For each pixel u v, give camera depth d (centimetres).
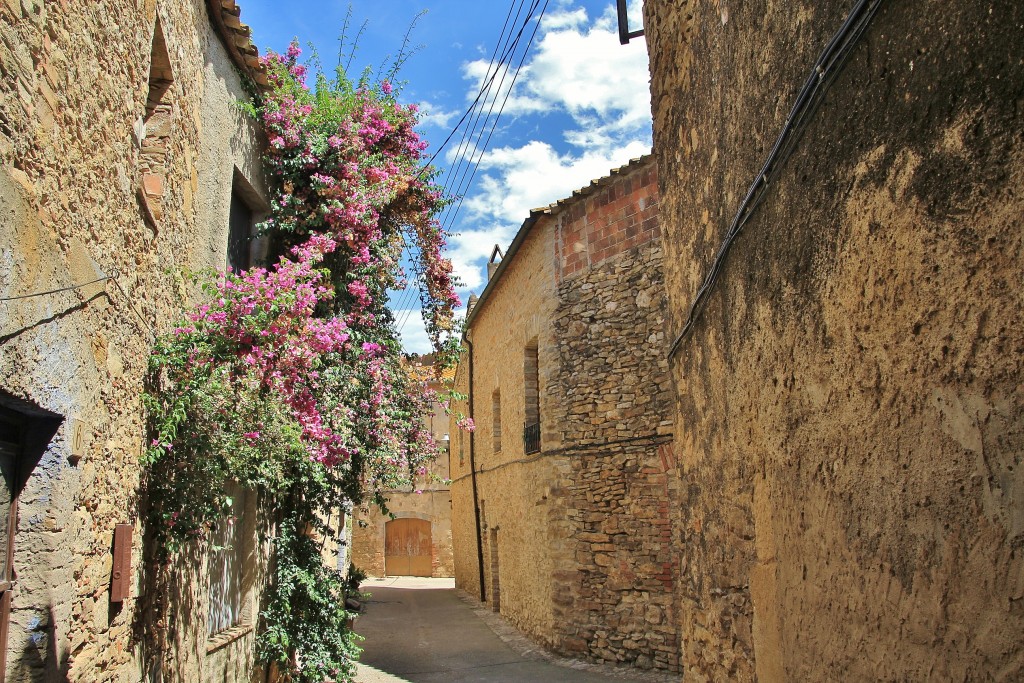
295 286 502
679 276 396
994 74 152
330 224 741
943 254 170
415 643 1270
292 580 715
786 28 255
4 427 294
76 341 321
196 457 455
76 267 318
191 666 523
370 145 803
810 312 238
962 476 166
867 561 207
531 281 1244
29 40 273
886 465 196
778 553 269
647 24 448
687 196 379
